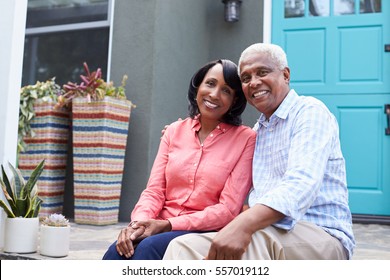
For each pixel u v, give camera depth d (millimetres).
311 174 1247
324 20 3965
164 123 3766
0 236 2236
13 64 2246
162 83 3707
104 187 3328
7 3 2238
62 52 4531
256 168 1494
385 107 3754
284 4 4102
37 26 4617
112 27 3805
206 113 1576
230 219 1477
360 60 3854
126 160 3641
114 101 3385
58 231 2127
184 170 1568
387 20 3799
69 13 4500
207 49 4332
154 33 3619
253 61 1444
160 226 1436
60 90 3715
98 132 3332
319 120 1345
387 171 3730
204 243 1245
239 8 4145
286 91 1481
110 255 1429
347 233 1360
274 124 1460
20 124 3543
